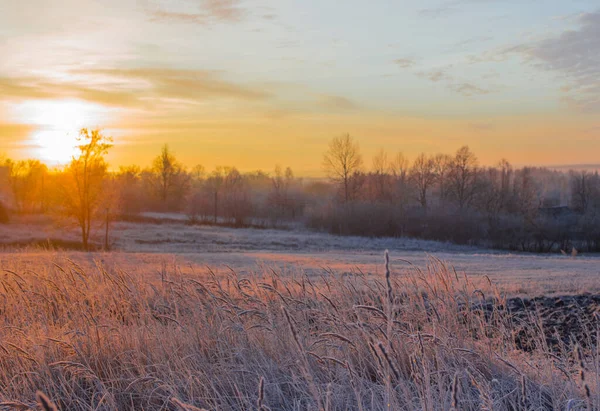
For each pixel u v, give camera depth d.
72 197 39.62
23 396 4.82
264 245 48.31
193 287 6.57
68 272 7.59
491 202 82.44
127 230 54.41
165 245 45.06
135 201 80.19
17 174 87.56
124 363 5.35
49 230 48.75
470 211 65.31
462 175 83.19
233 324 5.72
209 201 88.69
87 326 5.95
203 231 58.84
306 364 3.79
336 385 4.61
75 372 5.02
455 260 27.11
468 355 5.25
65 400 4.87
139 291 6.96
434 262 6.29
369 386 4.67
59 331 6.18
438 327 5.49
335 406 4.34
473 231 59.91
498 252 53.41
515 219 63.91
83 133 39.22
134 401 5.03
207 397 4.55
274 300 6.29
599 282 13.45
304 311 5.85
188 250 41.62
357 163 82.00
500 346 5.88
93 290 7.17
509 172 96.69
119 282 7.09
